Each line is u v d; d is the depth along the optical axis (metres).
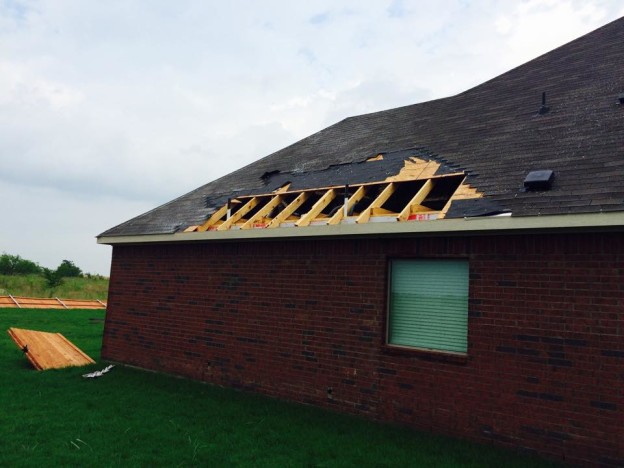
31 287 35.28
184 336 10.88
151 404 8.63
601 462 5.87
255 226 9.68
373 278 8.14
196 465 6.07
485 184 7.50
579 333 6.18
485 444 6.71
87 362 12.08
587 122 8.26
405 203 9.09
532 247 6.64
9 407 8.21
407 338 7.81
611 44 11.12
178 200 13.59
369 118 14.49
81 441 6.70
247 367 9.64
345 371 8.26
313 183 10.38
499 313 6.80
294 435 7.09
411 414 7.45
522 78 11.93
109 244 12.67
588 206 5.91
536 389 6.41
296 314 9.04
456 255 7.30
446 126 10.99
